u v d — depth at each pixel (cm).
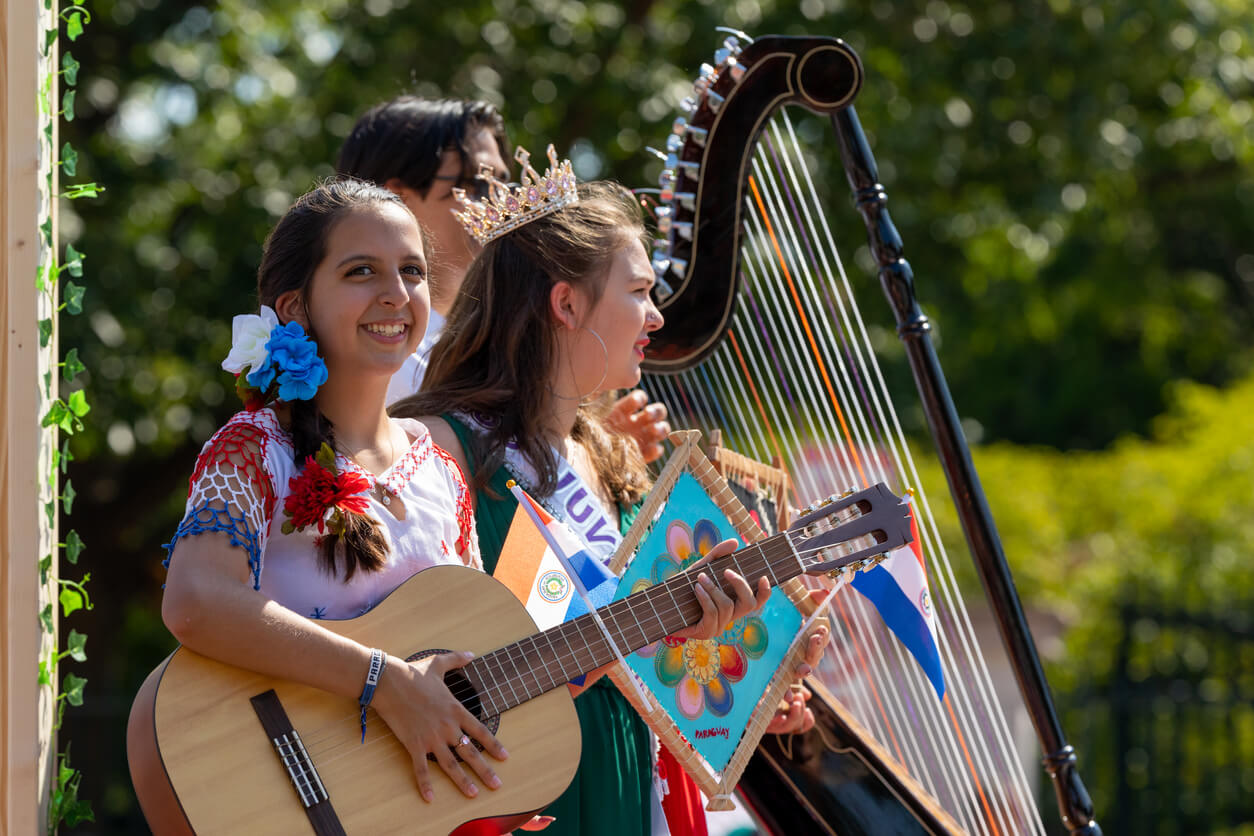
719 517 474
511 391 500
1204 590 1427
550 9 1522
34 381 409
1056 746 526
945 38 1623
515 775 405
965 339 2145
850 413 538
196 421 1440
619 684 438
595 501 503
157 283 1401
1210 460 1625
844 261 1606
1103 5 1617
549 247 506
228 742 379
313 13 1517
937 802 541
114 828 1322
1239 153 1769
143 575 1644
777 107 539
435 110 632
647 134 1477
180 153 1448
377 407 431
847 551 461
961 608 530
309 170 1457
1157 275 2438
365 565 409
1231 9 1730
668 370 559
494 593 425
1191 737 1239
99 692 1608
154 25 1459
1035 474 1817
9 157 408
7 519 405
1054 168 1680
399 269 420
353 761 388
